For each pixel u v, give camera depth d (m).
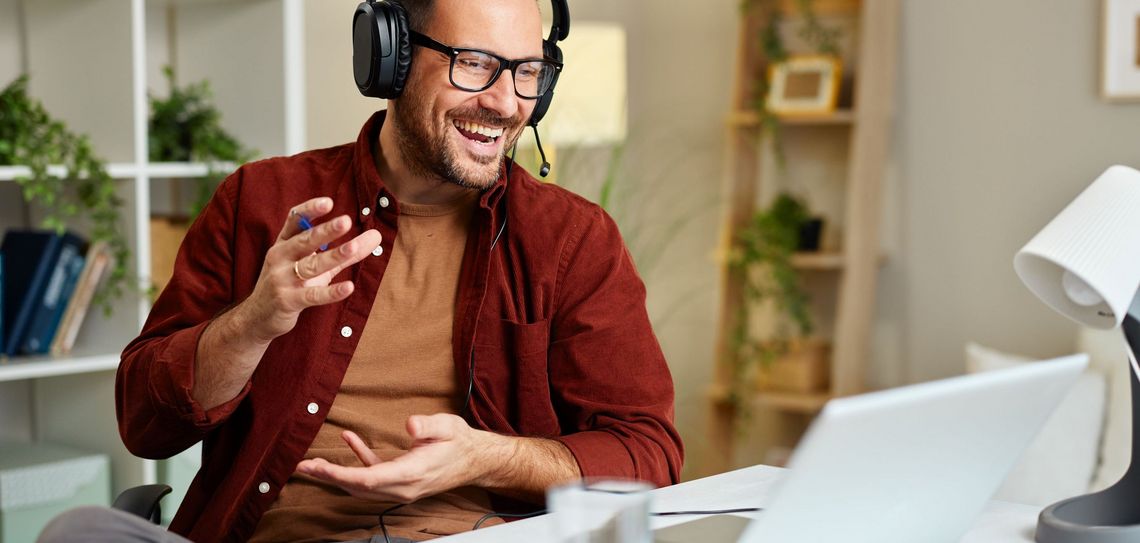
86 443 2.76
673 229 4.34
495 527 1.23
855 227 3.73
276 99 2.86
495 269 1.64
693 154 4.30
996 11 3.61
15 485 2.51
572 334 1.65
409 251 1.63
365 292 1.59
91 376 2.73
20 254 2.61
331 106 3.24
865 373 3.81
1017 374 0.98
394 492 1.27
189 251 1.65
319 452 1.55
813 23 4.00
